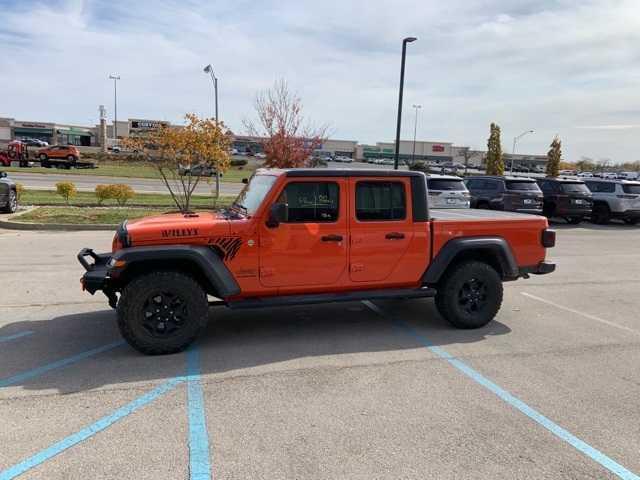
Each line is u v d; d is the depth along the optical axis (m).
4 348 4.77
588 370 4.48
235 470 2.87
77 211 15.50
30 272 7.90
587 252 11.69
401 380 4.18
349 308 6.45
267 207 4.80
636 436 3.34
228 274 4.71
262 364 4.48
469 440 3.24
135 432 3.27
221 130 16.47
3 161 41.03
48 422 3.38
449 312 5.50
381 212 5.20
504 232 5.71
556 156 46.00
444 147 114.19
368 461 2.98
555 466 2.97
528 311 6.50
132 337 4.50
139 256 4.41
